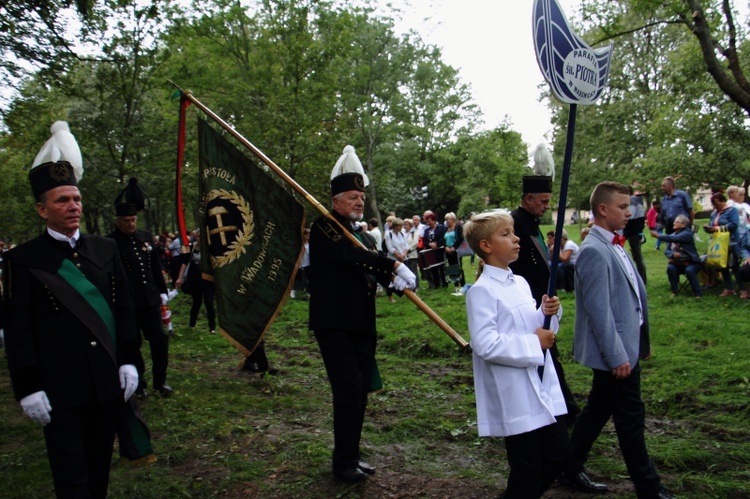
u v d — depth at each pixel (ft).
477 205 126.31
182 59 64.23
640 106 91.97
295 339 32.73
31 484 13.91
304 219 17.01
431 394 20.24
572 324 28.96
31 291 10.32
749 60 57.16
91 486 10.80
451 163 147.23
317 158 63.21
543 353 10.19
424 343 27.76
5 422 18.49
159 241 78.59
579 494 12.50
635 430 11.48
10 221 100.53
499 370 9.86
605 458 14.15
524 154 101.35
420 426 16.79
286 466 14.49
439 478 13.55
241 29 71.87
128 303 11.34
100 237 11.48
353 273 13.94
